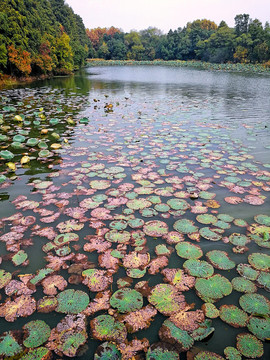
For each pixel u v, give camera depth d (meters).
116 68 49.81
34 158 5.05
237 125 7.55
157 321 1.93
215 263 2.47
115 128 7.26
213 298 2.12
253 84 20.39
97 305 2.05
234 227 2.98
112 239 2.79
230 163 4.76
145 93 15.75
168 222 3.08
